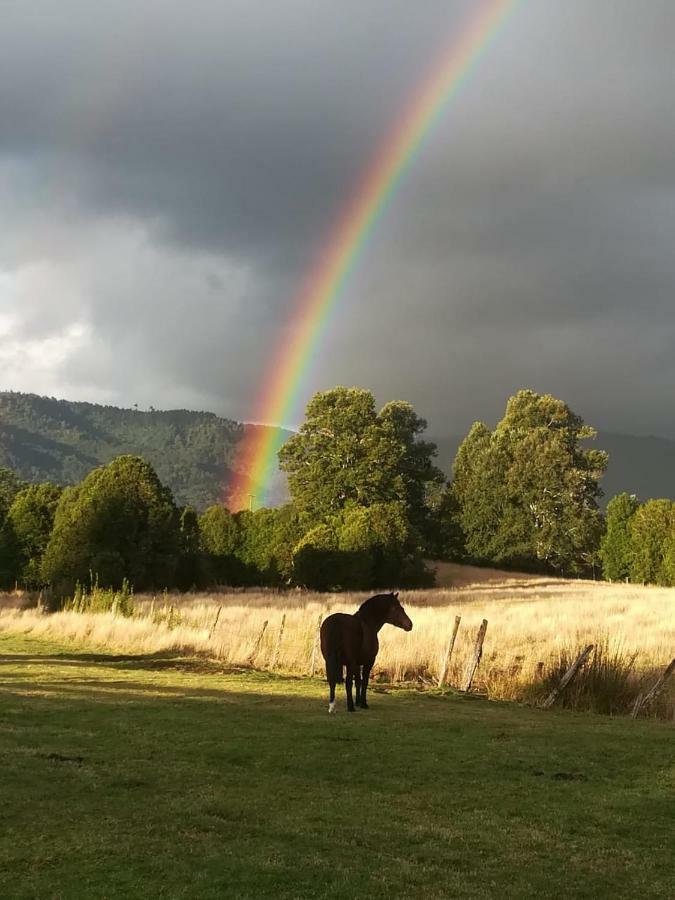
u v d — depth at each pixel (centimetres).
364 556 6544
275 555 7381
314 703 1564
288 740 1161
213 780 922
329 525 7044
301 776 968
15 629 3394
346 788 918
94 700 1532
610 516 9675
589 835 774
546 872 663
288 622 3228
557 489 10844
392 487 9006
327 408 9175
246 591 6644
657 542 8756
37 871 611
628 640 2567
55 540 5178
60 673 1997
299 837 717
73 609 3597
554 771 1034
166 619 3138
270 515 8006
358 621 1512
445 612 3903
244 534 7906
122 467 5294
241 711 1422
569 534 10569
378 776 979
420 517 10256
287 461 9250
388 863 660
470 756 1098
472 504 11306
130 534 5131
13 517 6144
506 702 1736
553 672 1781
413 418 10212
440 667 1998
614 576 9525
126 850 658
